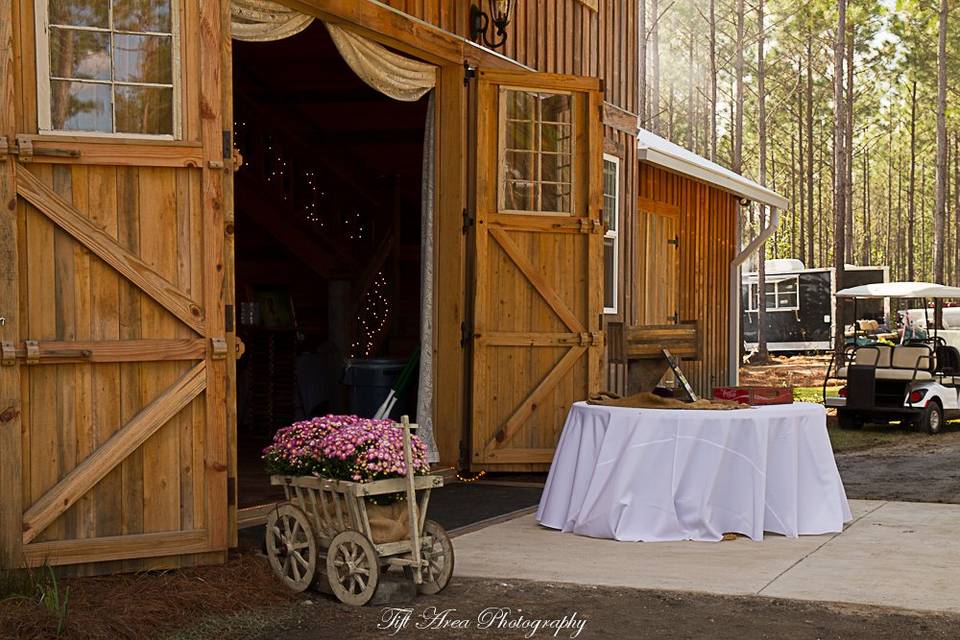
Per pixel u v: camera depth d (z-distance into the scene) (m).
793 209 45.78
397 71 7.83
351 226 12.67
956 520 6.64
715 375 15.21
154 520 5.05
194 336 5.13
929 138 46.81
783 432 6.09
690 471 5.95
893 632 4.18
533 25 9.39
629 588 4.88
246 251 12.05
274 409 10.43
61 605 4.37
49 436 4.85
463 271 8.34
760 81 33.88
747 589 4.84
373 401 9.60
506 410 8.45
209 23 5.16
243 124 11.65
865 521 6.60
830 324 29.22
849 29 36.62
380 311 12.11
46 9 4.86
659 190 13.14
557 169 8.62
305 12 6.86
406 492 4.78
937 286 15.15
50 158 4.84
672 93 42.84
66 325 4.89
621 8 11.39
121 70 5.04
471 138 8.37
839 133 27.66
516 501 7.32
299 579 4.86
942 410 13.12
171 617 4.40
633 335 6.45
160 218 5.08
